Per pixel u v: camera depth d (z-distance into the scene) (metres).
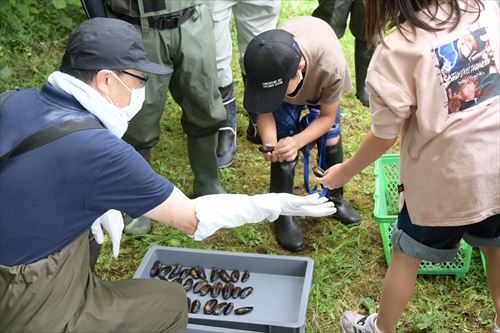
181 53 2.79
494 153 1.89
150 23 2.71
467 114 1.86
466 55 1.82
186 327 2.12
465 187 1.91
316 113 2.81
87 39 1.82
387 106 1.87
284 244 2.98
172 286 2.07
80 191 1.71
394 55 1.83
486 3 1.91
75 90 1.77
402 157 2.05
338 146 3.00
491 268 2.21
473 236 2.13
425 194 1.98
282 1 5.42
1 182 1.69
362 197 3.33
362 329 2.40
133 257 2.95
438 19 1.81
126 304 1.95
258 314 2.45
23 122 1.74
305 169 2.88
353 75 4.50
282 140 2.70
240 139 3.86
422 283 2.71
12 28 4.70
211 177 3.23
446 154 1.90
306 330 2.54
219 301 2.53
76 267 1.85
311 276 2.46
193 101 2.92
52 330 1.80
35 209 1.70
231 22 5.22
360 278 2.80
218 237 3.08
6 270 1.73
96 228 2.17
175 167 3.58
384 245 2.78
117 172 1.73
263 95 2.41
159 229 3.13
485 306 2.59
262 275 2.64
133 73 1.87
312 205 2.11
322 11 3.78
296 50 2.42
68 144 1.69
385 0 1.81
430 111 1.84
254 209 2.01
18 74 4.37
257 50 2.38
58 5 3.94
